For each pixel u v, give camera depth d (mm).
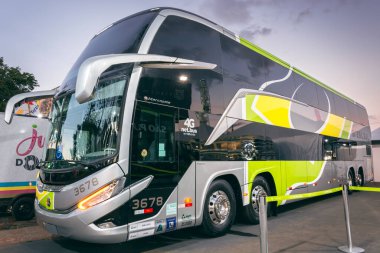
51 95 6852
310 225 7461
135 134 4852
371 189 5414
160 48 5473
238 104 6965
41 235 6762
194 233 6629
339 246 5559
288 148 8609
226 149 6422
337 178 11906
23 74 28219
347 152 13344
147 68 5207
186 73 5863
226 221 6344
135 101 4918
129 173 4695
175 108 5520
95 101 5051
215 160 6117
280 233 6633
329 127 11672
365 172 15695
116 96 4883
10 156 9172
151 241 6082
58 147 5254
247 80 7434
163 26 5688
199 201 5684
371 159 17219
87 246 5844
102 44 6051
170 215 5168
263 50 8383
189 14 6324
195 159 5715
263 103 7840
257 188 7414
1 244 6047
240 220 7285
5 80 26953
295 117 9250
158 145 5152
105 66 4371
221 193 6305
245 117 7117
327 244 5727
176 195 5301
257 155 7309
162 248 5594
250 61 7715
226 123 6520
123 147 4684
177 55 5727
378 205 10914
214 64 6395
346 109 13930
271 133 7941
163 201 5090
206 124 6047
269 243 5816
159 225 4988
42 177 5328
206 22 6656
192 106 5840
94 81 4180
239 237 6266
